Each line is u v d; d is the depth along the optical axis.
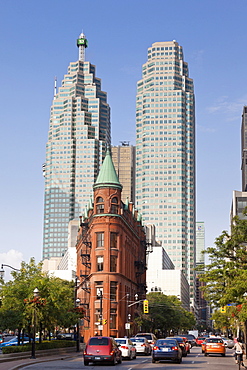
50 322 67.69
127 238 112.25
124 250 106.19
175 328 177.62
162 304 150.75
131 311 114.81
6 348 50.41
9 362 44.72
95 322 100.00
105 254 101.38
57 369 38.34
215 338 65.81
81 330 121.75
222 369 40.97
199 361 52.62
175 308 167.25
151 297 159.75
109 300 99.88
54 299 66.00
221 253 69.19
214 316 113.00
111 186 103.88
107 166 105.69
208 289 75.06
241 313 49.75
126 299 107.88
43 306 63.41
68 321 72.06
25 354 51.88
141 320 122.62
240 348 44.44
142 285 129.25
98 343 42.94
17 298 65.06
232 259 65.69
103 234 102.62
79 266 137.50
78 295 138.62
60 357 55.34
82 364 44.59
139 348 64.44
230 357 64.06
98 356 42.28
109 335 98.50
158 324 147.25
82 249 128.88
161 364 46.28
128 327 98.38
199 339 117.75
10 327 63.66
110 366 42.19
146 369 39.44
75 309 74.44
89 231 111.06
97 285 101.38
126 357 53.50
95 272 101.69
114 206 103.94
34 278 69.81
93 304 100.88
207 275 73.31
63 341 70.00
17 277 71.75
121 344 53.88
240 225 62.19
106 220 102.38
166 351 47.22
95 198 104.50
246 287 49.16
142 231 140.62
